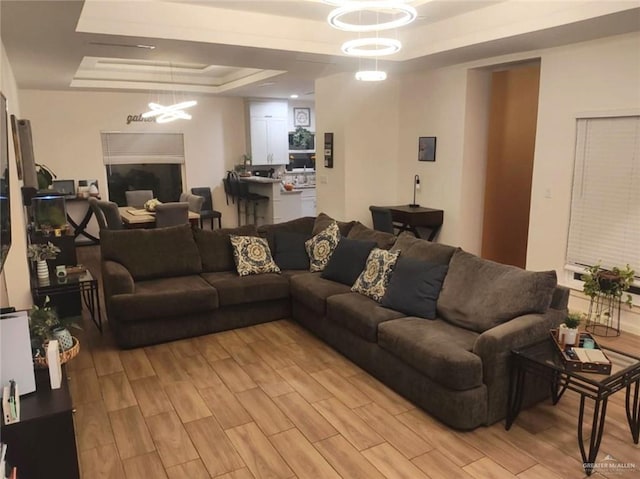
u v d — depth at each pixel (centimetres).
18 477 195
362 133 638
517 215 623
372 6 265
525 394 285
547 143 470
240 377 338
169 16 406
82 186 803
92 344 393
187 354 375
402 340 298
